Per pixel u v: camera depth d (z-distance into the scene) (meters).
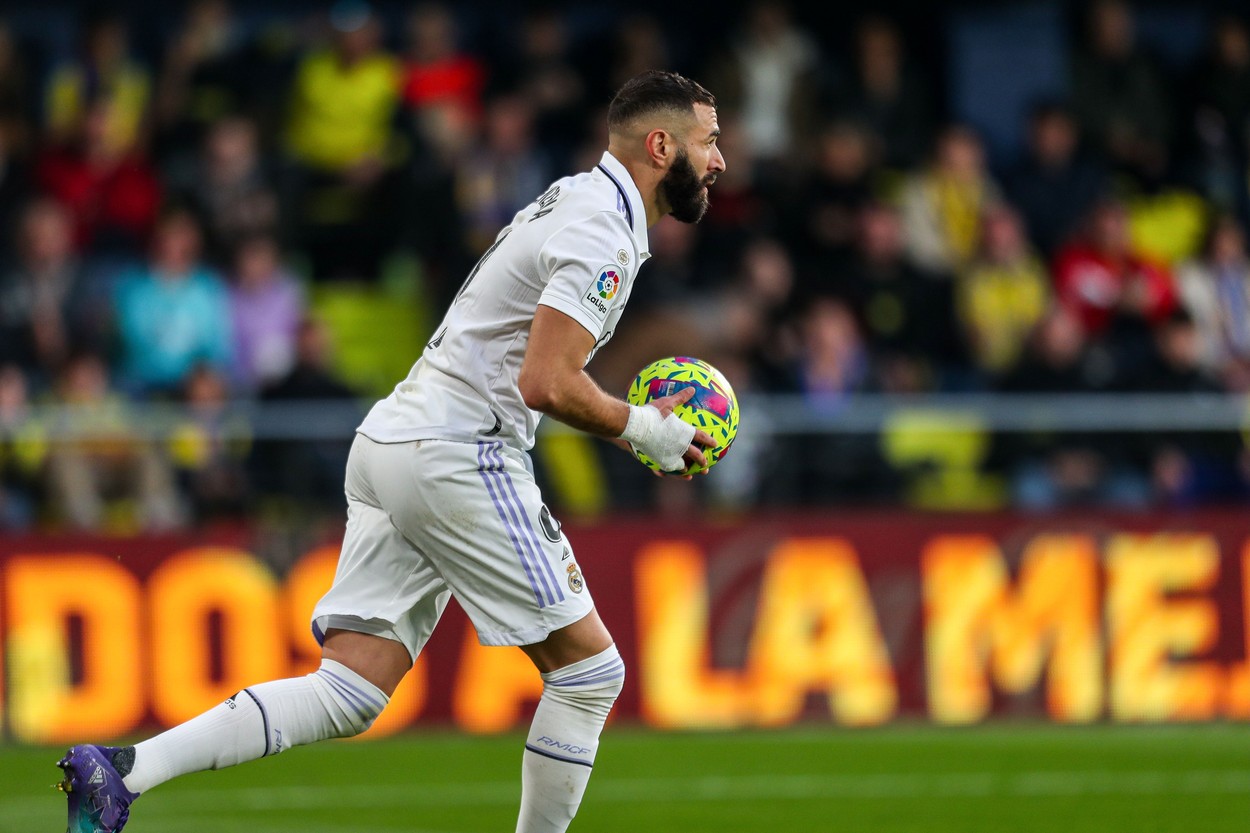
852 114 47.38
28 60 47.78
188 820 22.98
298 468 34.03
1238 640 35.69
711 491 35.38
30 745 31.33
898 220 45.38
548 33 47.41
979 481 36.53
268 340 42.06
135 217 43.88
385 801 24.61
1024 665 35.00
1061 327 39.69
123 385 41.28
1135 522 35.50
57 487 33.00
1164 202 49.28
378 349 44.50
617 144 15.89
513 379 15.45
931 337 43.56
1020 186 47.38
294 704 15.34
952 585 34.84
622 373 41.03
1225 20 51.12
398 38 51.81
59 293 41.56
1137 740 31.84
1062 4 53.94
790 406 35.88
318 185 45.03
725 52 47.59
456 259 43.44
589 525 33.72
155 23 50.00
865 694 34.47
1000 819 22.78
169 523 33.38
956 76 53.53
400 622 15.78
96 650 31.95
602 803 24.39
